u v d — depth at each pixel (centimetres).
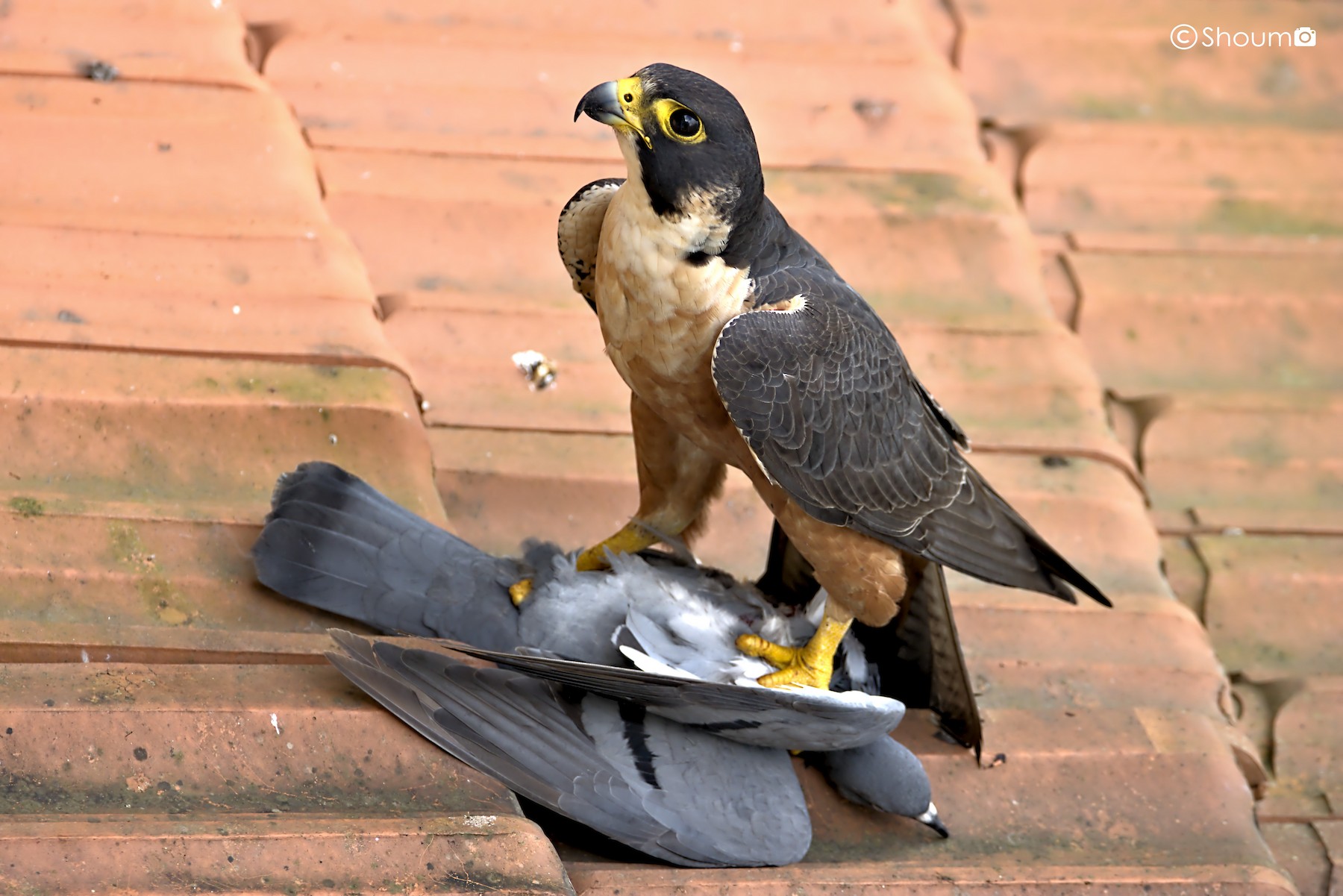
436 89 1075
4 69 939
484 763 632
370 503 727
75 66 957
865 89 1161
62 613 685
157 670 638
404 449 812
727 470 845
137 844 546
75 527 711
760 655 717
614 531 875
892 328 1010
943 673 745
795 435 648
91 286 830
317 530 715
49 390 764
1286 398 1086
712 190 613
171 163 923
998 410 977
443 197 1007
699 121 603
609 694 645
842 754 702
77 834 542
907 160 1127
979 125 1234
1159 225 1193
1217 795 750
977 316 1038
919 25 1224
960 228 1080
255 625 709
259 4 1088
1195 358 1116
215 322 833
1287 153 1251
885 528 690
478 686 649
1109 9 1329
